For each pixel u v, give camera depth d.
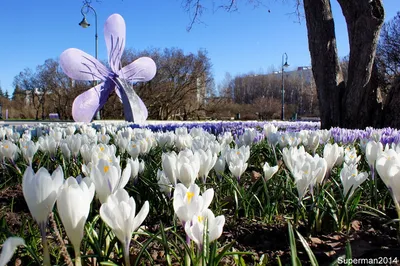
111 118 39.72
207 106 43.66
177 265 1.58
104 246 1.55
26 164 3.24
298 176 1.88
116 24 16.97
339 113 9.52
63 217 1.08
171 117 42.25
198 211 1.25
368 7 8.68
